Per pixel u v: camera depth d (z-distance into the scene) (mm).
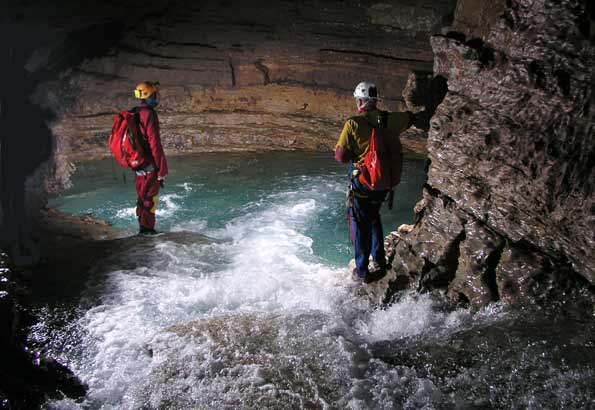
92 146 10172
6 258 4426
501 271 4094
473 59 4410
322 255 6203
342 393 3352
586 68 3742
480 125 4324
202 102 10391
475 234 4285
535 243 4027
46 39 10484
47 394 3408
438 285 4477
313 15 9672
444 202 4559
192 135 10312
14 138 9164
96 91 10188
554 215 3836
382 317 4375
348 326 4266
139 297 4824
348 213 4715
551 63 3947
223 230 7020
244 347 3887
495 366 3406
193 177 9102
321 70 9805
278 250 6223
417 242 4648
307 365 3639
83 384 3654
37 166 9133
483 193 4297
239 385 3492
